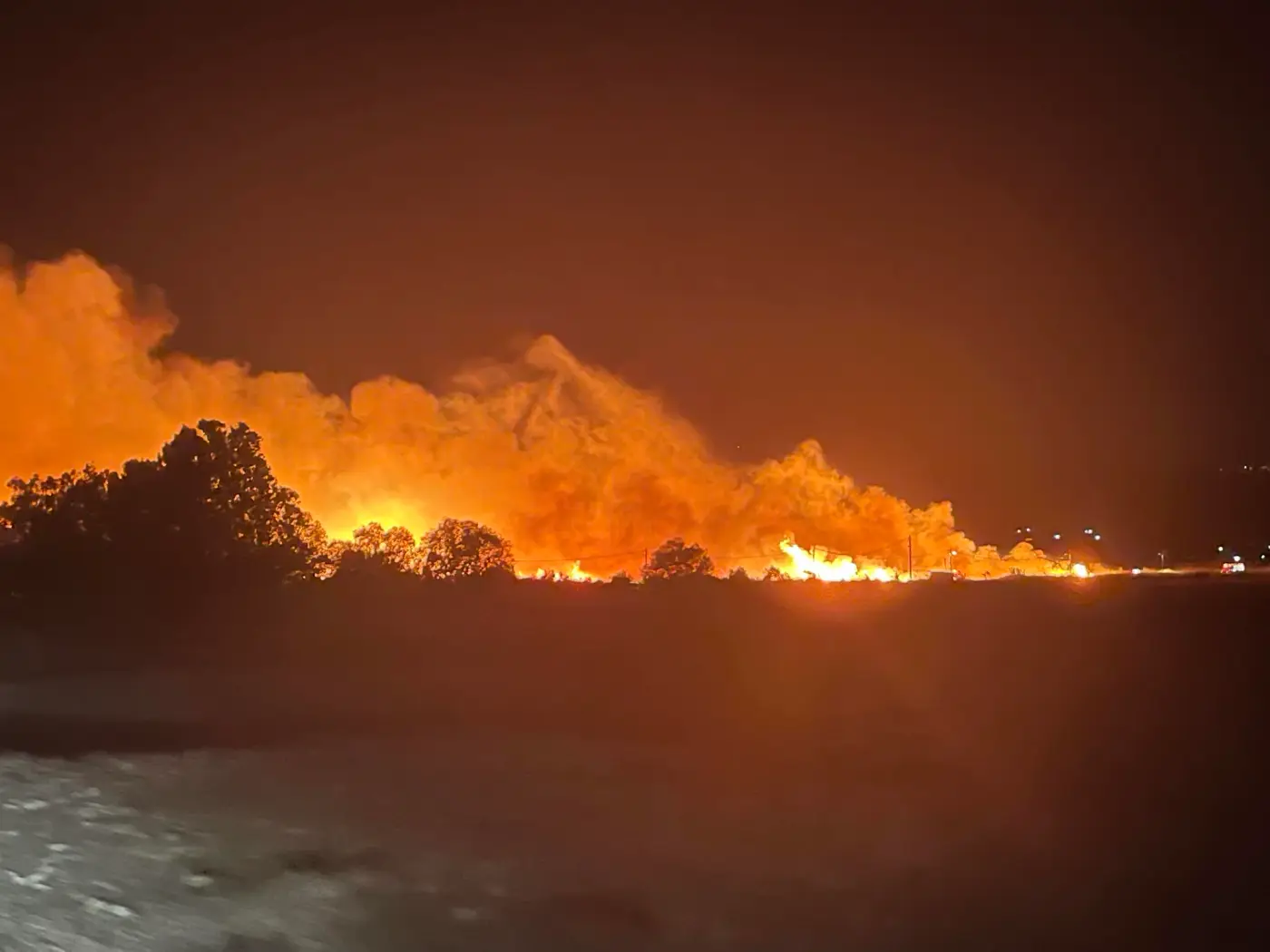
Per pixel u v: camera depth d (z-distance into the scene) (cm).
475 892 1230
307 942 1066
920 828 1523
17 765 1955
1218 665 3556
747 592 6719
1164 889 1251
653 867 1332
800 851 1405
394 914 1154
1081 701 2761
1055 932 1109
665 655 3828
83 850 1399
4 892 1221
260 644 4084
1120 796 1730
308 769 1931
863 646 4094
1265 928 1124
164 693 2884
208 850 1401
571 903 1192
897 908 1184
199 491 4991
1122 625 5072
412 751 2102
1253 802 1680
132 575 4716
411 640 4256
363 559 5903
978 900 1206
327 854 1385
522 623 4900
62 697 2816
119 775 1873
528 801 1691
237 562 4944
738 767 1945
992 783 1812
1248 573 10906
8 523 5059
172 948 1047
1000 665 3547
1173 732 2312
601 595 6262
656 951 1055
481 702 2739
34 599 4597
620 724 2412
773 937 1091
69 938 1071
